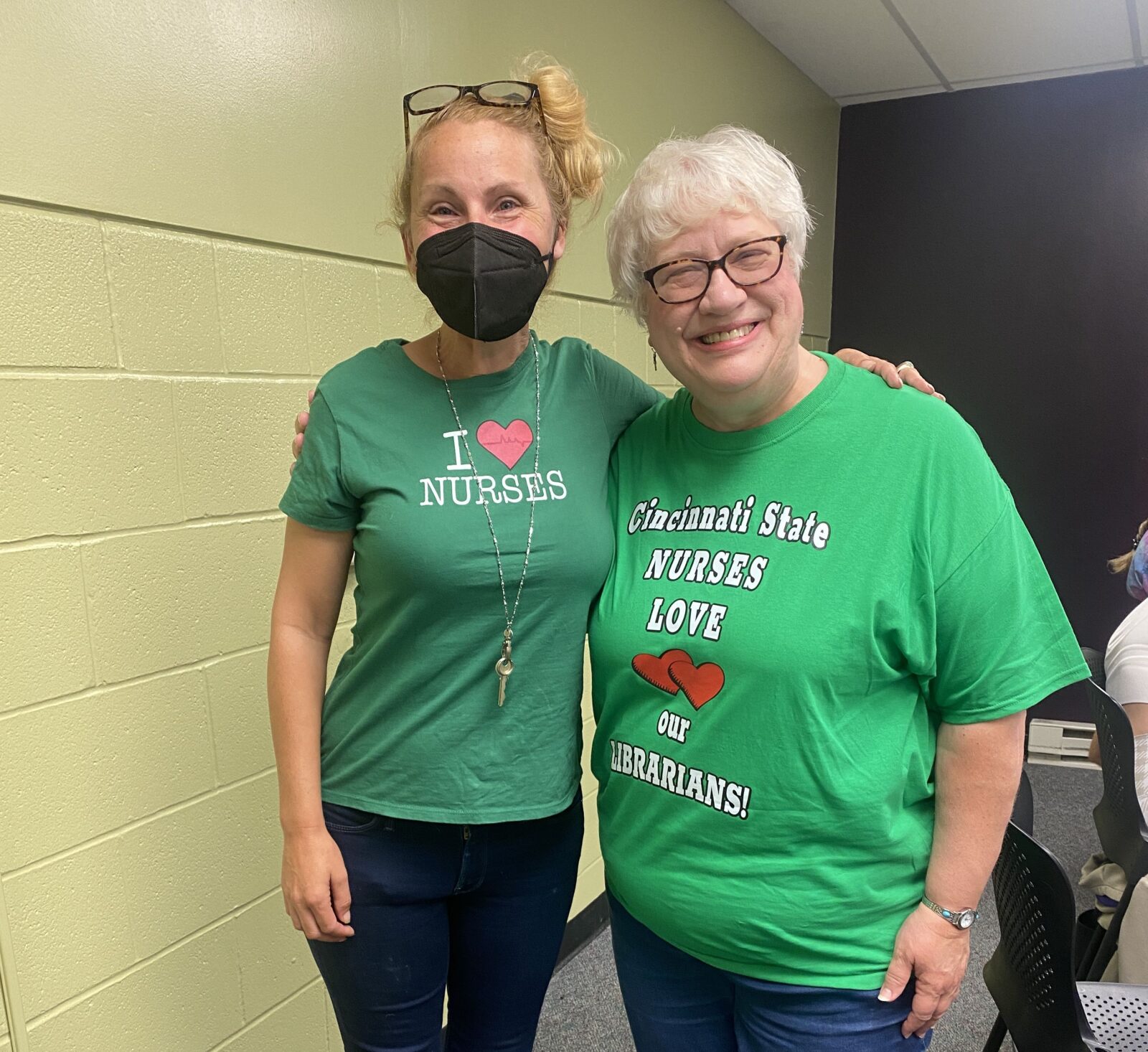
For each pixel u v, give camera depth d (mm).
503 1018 1198
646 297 978
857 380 992
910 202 3564
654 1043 1126
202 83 1253
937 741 984
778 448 980
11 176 1057
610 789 1082
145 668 1277
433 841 1046
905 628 900
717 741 946
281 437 1436
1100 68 3145
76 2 1099
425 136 955
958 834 948
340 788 1062
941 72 3213
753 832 938
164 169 1218
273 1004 1531
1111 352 3314
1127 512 3381
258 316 1373
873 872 946
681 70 2447
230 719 1408
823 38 2918
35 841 1169
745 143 928
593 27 2059
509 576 981
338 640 1597
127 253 1190
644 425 1135
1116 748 1600
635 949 1125
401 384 1015
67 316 1135
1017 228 3398
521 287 960
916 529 904
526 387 1052
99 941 1256
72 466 1161
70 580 1175
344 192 1489
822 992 956
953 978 950
